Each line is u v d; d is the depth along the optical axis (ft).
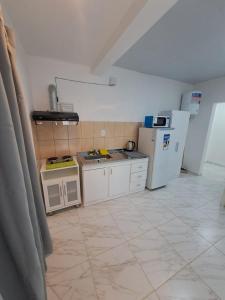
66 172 7.66
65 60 7.49
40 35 5.27
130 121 10.24
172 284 4.22
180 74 10.08
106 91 8.95
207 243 5.69
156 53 6.95
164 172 9.96
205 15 4.34
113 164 8.02
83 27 4.84
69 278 4.34
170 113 10.25
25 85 5.70
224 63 8.02
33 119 6.29
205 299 3.88
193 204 8.32
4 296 2.10
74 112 7.61
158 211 7.61
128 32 4.32
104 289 4.08
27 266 2.22
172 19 4.53
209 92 11.43
